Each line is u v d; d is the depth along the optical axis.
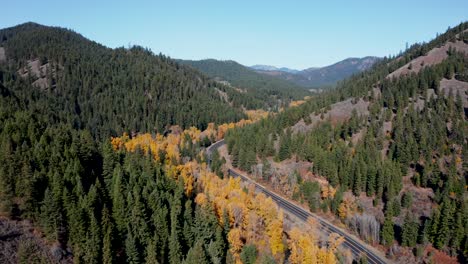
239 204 111.62
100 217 86.38
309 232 113.44
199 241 88.12
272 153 191.50
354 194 147.25
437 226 114.94
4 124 111.38
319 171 163.25
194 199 123.12
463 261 108.56
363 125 190.38
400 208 134.00
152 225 93.25
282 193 160.12
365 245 119.12
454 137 160.75
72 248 80.50
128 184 101.69
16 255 73.38
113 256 79.38
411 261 110.44
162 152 166.50
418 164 154.12
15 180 85.44
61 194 86.31
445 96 196.88
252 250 97.25
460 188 134.00
